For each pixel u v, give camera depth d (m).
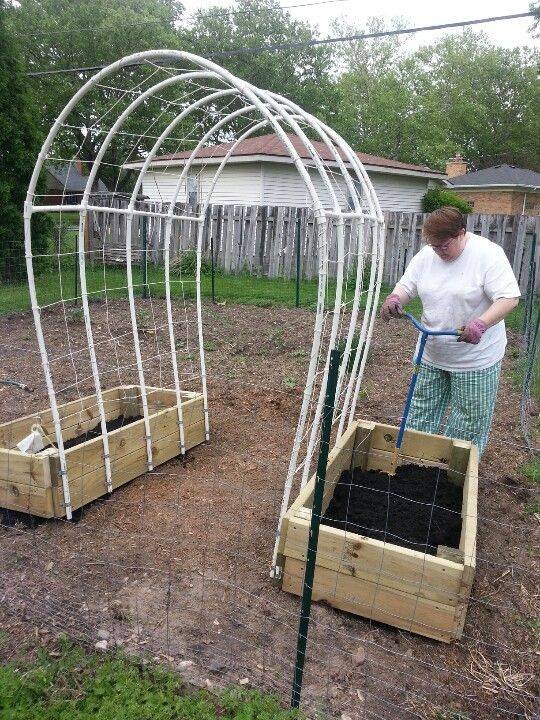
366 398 5.74
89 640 2.46
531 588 2.95
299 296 11.30
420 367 3.63
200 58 2.63
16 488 3.30
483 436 3.61
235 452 4.41
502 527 3.50
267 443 4.59
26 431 3.82
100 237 13.61
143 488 3.78
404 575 2.50
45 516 3.29
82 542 3.16
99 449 3.51
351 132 41.06
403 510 3.22
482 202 29.08
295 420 5.11
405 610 2.55
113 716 2.09
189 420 4.32
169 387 5.91
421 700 2.24
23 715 2.10
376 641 2.53
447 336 3.34
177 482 3.89
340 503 3.27
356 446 3.74
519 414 5.42
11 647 2.42
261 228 13.53
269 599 2.76
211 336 8.31
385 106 40.22
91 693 2.20
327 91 37.34
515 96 45.56
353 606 2.64
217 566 3.00
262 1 37.06
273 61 34.88
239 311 10.23
